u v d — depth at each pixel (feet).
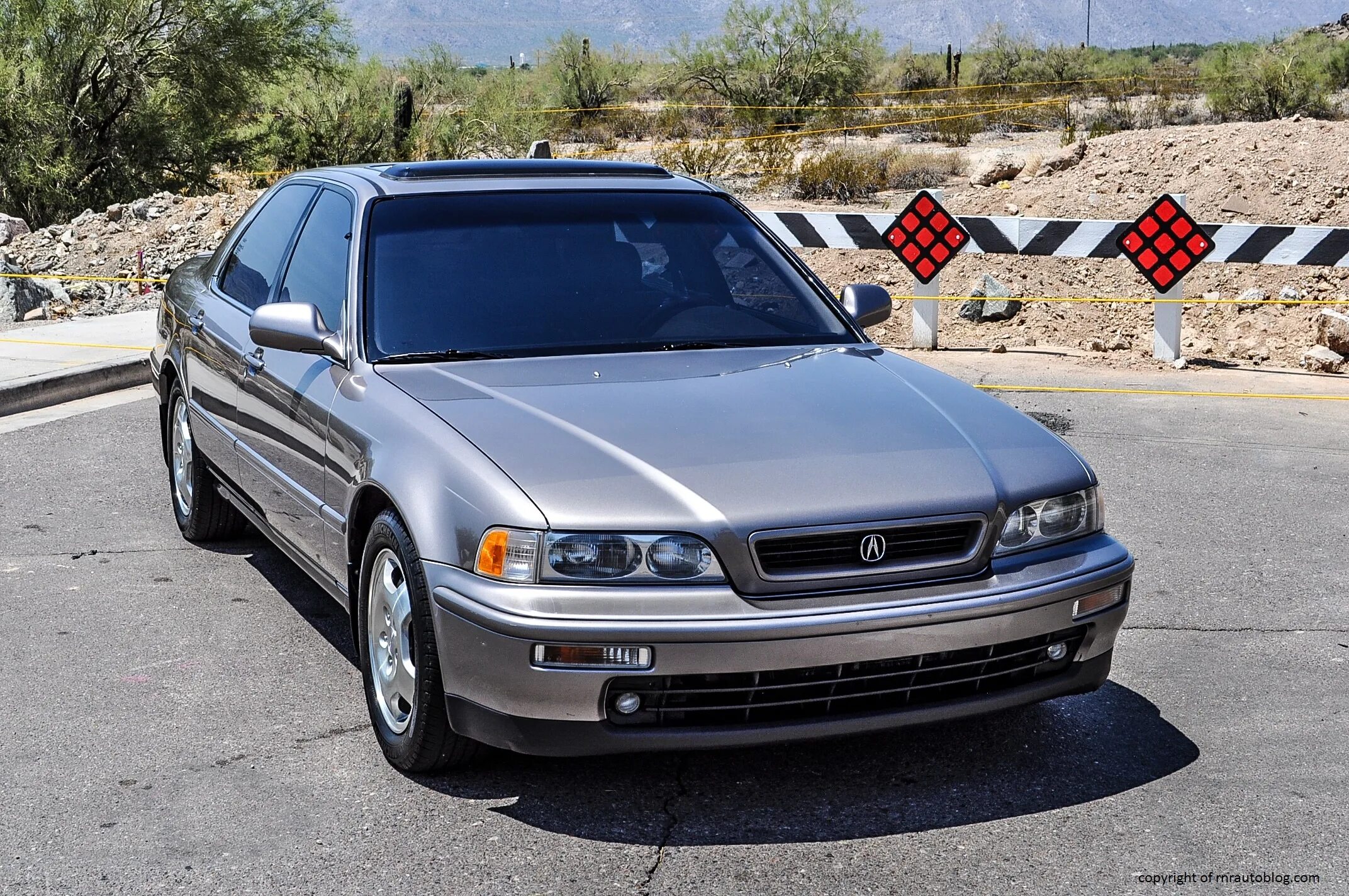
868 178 67.62
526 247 15.67
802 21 116.67
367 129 79.92
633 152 91.04
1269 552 20.22
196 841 11.57
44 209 65.41
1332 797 12.45
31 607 17.61
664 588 11.13
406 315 14.67
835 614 11.23
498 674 11.29
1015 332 38.91
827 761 13.19
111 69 67.77
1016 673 12.41
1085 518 12.67
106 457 25.50
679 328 15.17
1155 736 13.84
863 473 11.89
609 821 11.94
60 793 12.47
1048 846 11.53
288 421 15.34
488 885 10.87
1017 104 120.37
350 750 13.44
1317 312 38.65
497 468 11.77
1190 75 153.58
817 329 15.96
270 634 16.72
